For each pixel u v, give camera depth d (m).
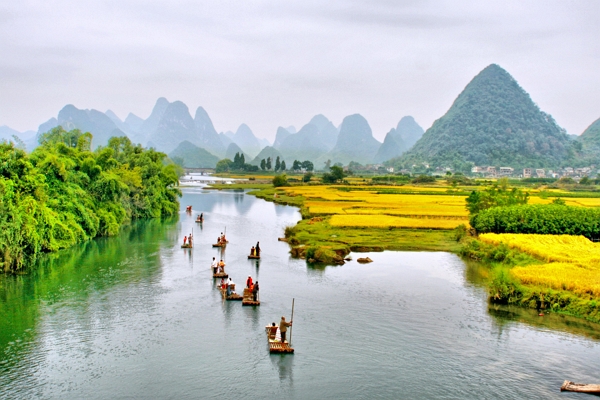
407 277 60.06
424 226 98.69
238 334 40.69
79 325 41.75
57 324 41.84
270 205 157.12
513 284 50.56
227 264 65.19
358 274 61.22
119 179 96.69
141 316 44.16
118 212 91.56
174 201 128.75
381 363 36.31
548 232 84.56
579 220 83.88
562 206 91.81
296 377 34.06
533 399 31.88
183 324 42.56
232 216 124.00
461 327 43.28
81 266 61.88
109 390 31.67
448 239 86.69
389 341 40.09
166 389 32.00
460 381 34.03
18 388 31.50
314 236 85.38
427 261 69.56
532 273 53.41
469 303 49.84
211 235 90.50
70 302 47.53
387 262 68.62
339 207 135.50
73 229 75.81
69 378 32.94
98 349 37.28
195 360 36.03
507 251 69.69
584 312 46.00
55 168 76.75
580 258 60.47
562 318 45.72
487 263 68.25
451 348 39.00
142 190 115.75
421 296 52.03
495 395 32.31
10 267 58.69
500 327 43.41
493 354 38.06
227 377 33.78
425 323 44.09
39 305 46.44
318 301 49.75
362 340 40.19
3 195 58.81
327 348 38.59
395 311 47.12
